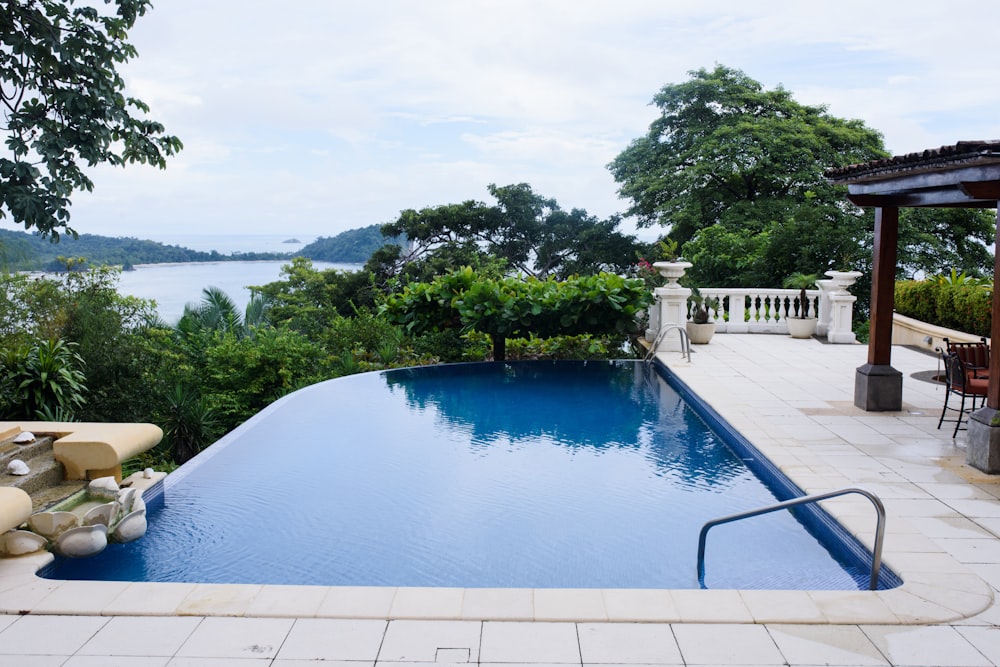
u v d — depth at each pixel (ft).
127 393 36.78
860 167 22.80
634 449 23.91
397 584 14.42
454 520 17.76
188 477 21.04
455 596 12.11
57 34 28.50
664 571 14.89
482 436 25.48
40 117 28.14
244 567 15.25
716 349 40.27
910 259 65.82
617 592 12.28
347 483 20.53
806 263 54.75
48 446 18.92
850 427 23.68
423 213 89.97
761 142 74.74
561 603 11.86
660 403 30.58
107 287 39.75
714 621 11.32
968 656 10.41
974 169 18.04
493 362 39.37
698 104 82.48
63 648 10.65
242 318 54.13
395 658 10.29
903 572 13.03
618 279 39.17
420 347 43.73
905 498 16.99
